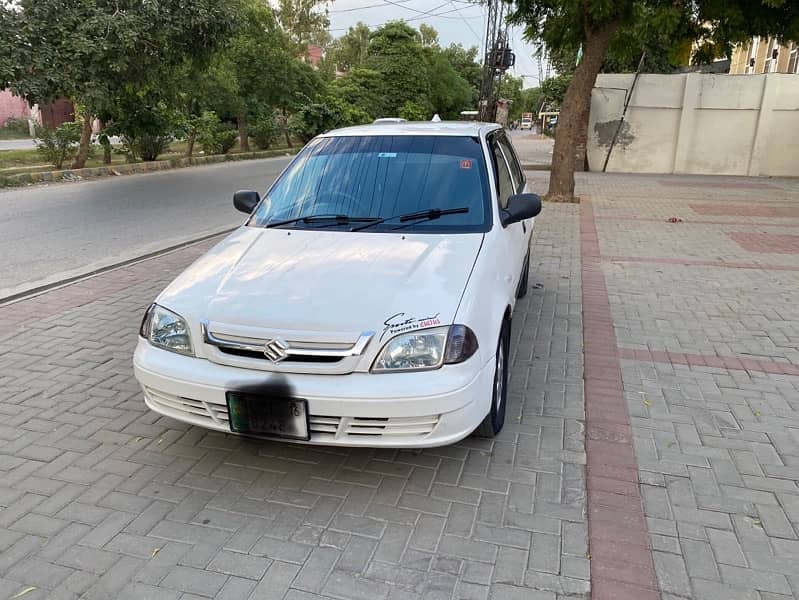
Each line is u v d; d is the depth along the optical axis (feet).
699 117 68.28
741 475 10.54
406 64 132.87
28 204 38.70
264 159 82.38
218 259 11.62
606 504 9.73
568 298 20.83
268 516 9.48
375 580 8.18
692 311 19.48
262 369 9.30
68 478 10.47
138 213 36.45
